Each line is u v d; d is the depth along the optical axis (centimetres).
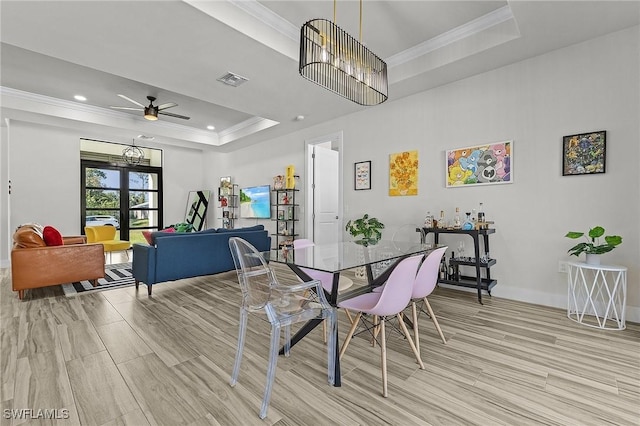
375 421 144
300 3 264
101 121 538
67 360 202
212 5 236
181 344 227
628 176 261
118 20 236
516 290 323
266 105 437
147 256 352
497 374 183
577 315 267
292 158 596
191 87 373
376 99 321
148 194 760
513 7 231
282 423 144
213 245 411
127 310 302
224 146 711
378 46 337
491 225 338
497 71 331
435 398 161
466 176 354
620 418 144
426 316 280
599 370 186
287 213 600
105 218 685
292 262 200
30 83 431
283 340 233
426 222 358
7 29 245
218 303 326
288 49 297
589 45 278
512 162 321
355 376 183
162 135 620
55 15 228
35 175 586
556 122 296
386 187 431
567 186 291
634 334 236
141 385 174
